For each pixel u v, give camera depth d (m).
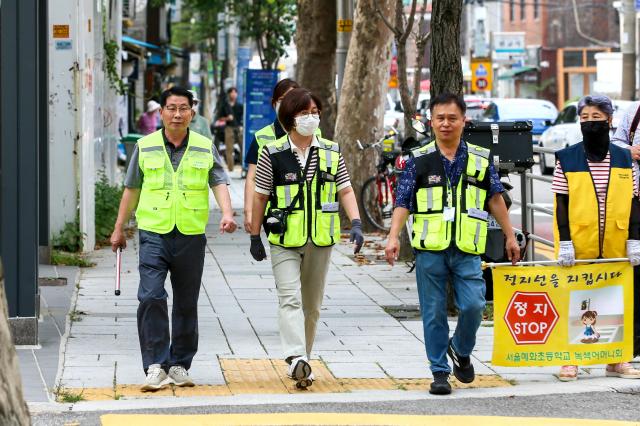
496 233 24.78
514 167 24.69
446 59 24.31
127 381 18.48
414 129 31.89
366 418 15.98
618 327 18.80
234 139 69.25
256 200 18.53
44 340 21.12
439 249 17.58
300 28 48.56
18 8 20.20
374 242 36.91
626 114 21.00
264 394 17.77
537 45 148.12
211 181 18.30
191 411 16.58
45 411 16.42
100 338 21.66
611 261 18.69
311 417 15.99
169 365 18.22
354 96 40.25
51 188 32.41
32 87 20.22
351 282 28.97
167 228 17.83
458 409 16.95
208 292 27.27
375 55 40.03
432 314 17.88
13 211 20.36
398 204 17.91
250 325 23.39
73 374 18.88
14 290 20.48
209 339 22.02
